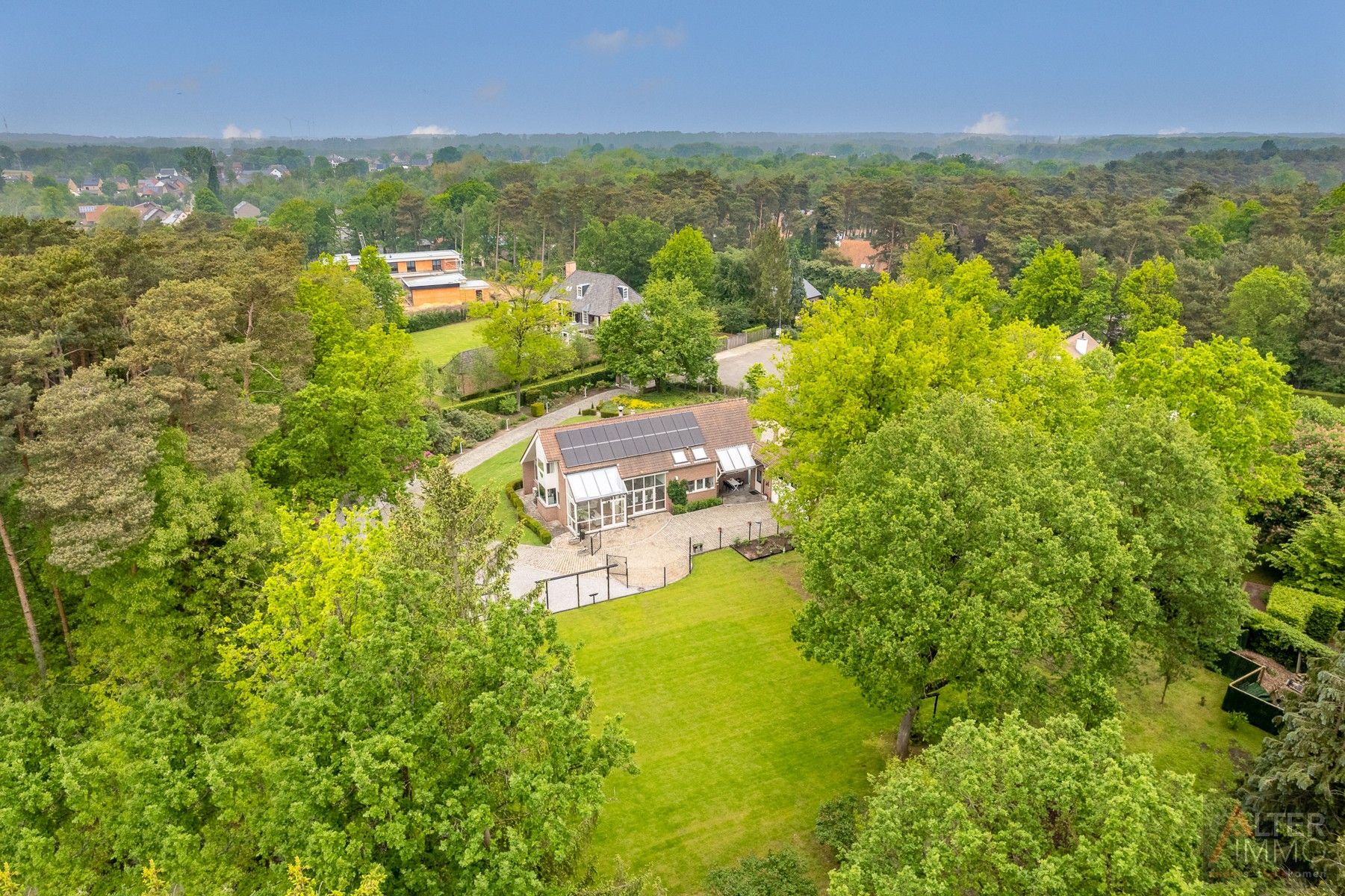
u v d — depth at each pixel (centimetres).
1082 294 9500
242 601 3048
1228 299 8575
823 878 2516
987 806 1662
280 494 4316
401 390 4850
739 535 5128
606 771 1908
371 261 9519
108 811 1823
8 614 3281
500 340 7519
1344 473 4462
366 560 2670
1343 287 7838
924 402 3612
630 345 8119
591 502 5153
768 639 3881
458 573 2369
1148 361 4478
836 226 16250
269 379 4681
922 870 1605
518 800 1723
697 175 16275
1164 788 1656
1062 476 2952
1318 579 3928
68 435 2819
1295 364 8156
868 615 2672
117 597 2981
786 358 4759
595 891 1858
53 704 2908
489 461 6412
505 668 1819
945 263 10531
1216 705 3334
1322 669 2444
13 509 3077
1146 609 2636
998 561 2497
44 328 3472
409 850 1541
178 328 3344
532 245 15650
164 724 1916
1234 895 1557
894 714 3181
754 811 2808
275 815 1650
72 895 1622
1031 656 2416
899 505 2758
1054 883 1462
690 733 3212
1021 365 4344
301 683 1858
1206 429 4175
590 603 4244
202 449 3259
